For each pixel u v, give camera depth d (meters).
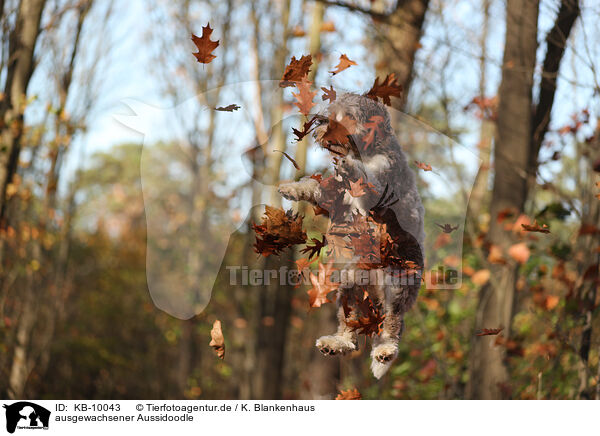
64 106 8.36
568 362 5.93
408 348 7.71
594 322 5.60
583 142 4.91
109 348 16.77
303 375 10.52
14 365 9.55
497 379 5.25
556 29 4.69
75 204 11.43
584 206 4.90
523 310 6.29
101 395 16.11
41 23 6.32
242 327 12.17
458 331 7.38
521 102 4.89
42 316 11.76
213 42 2.71
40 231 9.47
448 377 6.37
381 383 7.73
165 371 16.53
